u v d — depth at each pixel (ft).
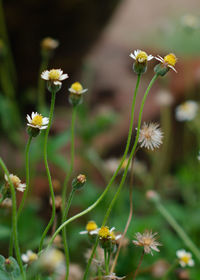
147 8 8.37
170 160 5.40
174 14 7.96
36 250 2.92
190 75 5.57
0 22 4.65
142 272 2.89
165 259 3.10
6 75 4.18
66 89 5.62
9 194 2.17
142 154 5.18
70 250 3.28
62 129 5.26
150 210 3.81
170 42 5.87
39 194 4.19
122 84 6.46
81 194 3.81
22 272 2.12
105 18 5.20
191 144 5.32
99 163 4.55
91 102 6.07
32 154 3.54
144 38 6.99
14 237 2.11
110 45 7.18
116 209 3.52
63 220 2.21
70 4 4.78
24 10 4.65
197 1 8.29
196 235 3.54
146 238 2.25
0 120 4.40
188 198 4.13
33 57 5.10
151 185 4.02
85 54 5.47
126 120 5.58
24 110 5.18
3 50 3.63
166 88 5.62
